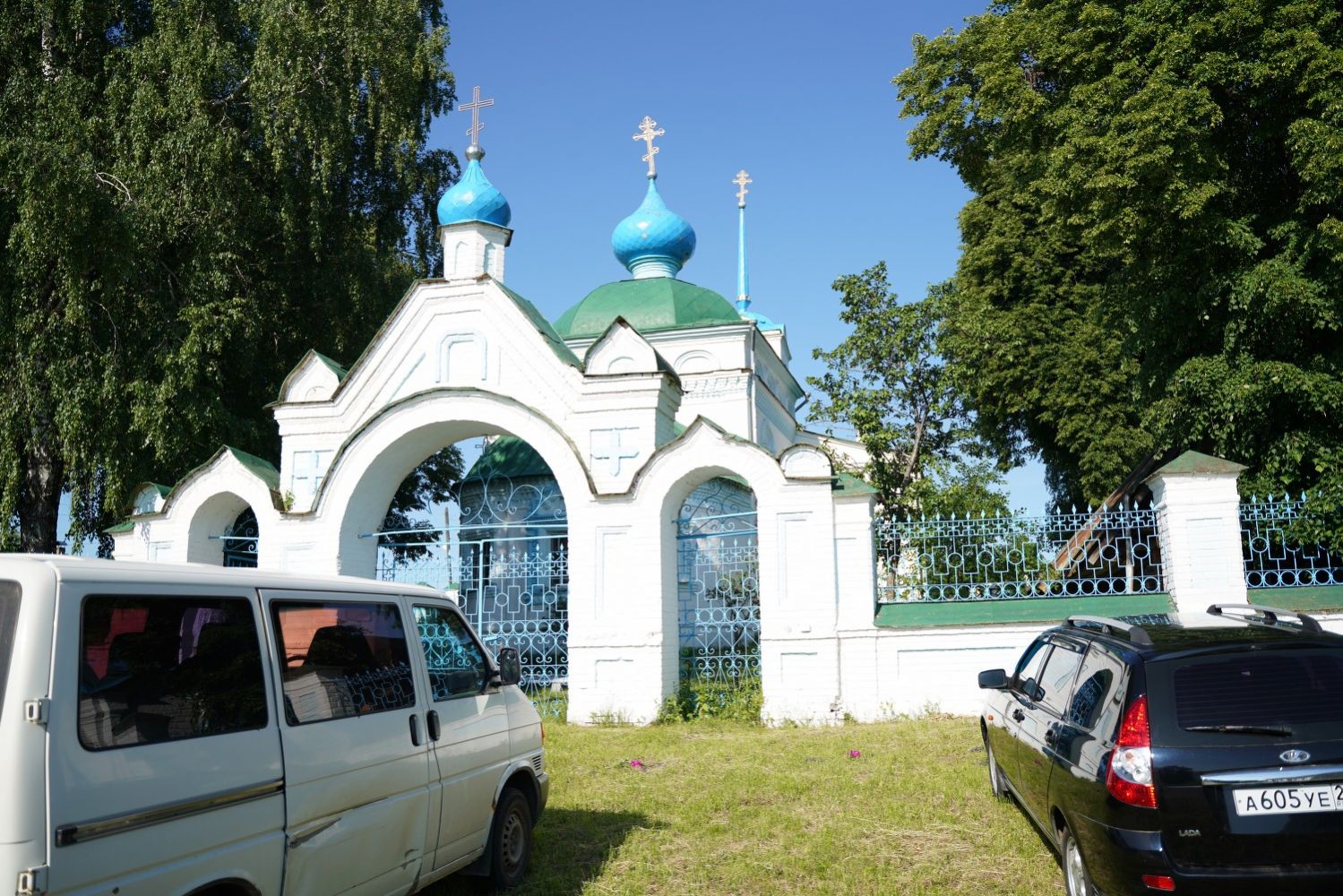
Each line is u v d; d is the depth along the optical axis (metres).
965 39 20.11
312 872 4.86
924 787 8.89
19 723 3.63
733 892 6.49
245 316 20.78
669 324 24.88
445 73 27.84
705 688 14.77
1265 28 12.48
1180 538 12.84
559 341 17.50
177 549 16.48
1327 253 12.41
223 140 20.72
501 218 18.38
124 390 19.22
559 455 15.36
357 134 25.44
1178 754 4.84
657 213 27.59
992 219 23.03
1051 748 6.10
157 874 4.01
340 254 24.02
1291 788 4.74
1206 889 4.67
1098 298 20.88
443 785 5.97
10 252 19.08
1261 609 6.58
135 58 20.77
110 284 18.69
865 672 13.62
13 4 20.83
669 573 15.00
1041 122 15.84
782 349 30.81
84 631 3.98
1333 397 12.51
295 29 22.11
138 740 4.07
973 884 6.39
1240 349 13.34
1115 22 13.72
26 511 21.19
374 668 5.68
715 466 14.61
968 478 22.16
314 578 5.50
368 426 16.08
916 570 14.25
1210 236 12.89
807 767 10.18
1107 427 20.36
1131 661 5.33
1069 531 13.71
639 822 8.18
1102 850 5.01
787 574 14.08
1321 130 11.90
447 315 16.52
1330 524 12.56
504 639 15.97
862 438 22.12
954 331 21.89
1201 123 12.61
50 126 18.84
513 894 6.57
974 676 13.34
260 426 22.20
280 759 4.73
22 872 3.50
